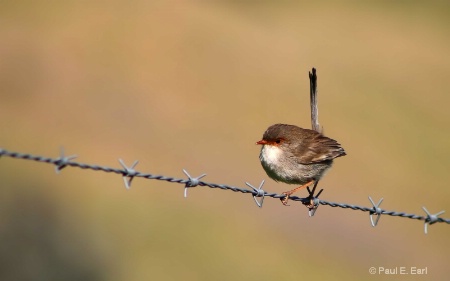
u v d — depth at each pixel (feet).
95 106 73.67
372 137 80.69
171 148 69.31
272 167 24.39
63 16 88.69
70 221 55.98
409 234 60.39
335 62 97.50
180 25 92.79
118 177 60.54
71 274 51.83
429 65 105.19
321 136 24.89
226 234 54.49
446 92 97.96
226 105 80.59
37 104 71.67
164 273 50.60
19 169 59.52
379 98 90.68
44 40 82.53
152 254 51.88
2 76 74.54
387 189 69.87
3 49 79.10
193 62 86.43
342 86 90.89
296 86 88.22
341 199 65.46
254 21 102.94
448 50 111.55
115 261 51.78
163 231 54.39
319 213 58.80
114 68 81.15
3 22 84.38
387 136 81.51
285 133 24.27
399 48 107.76
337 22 111.45
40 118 69.56
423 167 76.84
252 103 82.48
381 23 116.16
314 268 52.39
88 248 53.16
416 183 72.90
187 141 71.31
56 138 66.49
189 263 50.80
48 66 78.38
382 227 59.88
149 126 72.38
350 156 73.97
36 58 78.54
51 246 53.67
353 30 109.60
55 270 52.21
